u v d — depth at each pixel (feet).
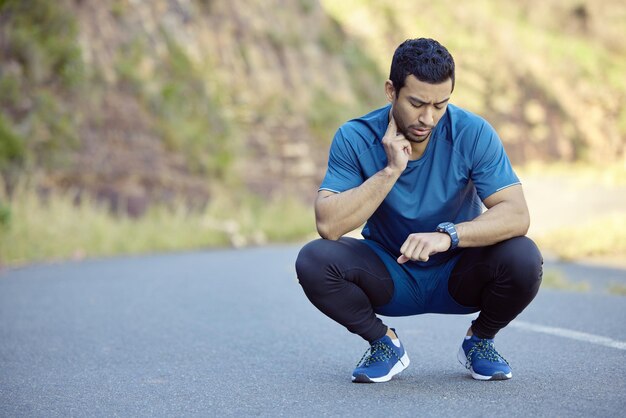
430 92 12.68
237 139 61.67
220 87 63.31
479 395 13.42
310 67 75.51
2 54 48.78
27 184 45.68
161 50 60.18
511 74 115.55
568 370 15.42
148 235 45.65
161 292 28.02
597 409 12.37
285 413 12.79
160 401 13.88
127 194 50.34
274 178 63.21
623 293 27.66
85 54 53.36
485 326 14.40
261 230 53.47
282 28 75.25
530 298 13.66
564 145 115.14
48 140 48.37
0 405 13.88
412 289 14.44
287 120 66.95
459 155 13.73
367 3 99.86
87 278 31.96
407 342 18.94
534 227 51.34
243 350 18.43
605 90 126.11
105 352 18.45
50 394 14.60
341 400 13.46
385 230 14.26
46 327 21.74
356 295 14.15
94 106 51.93
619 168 100.32
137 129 53.67
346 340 19.53
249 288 28.94
